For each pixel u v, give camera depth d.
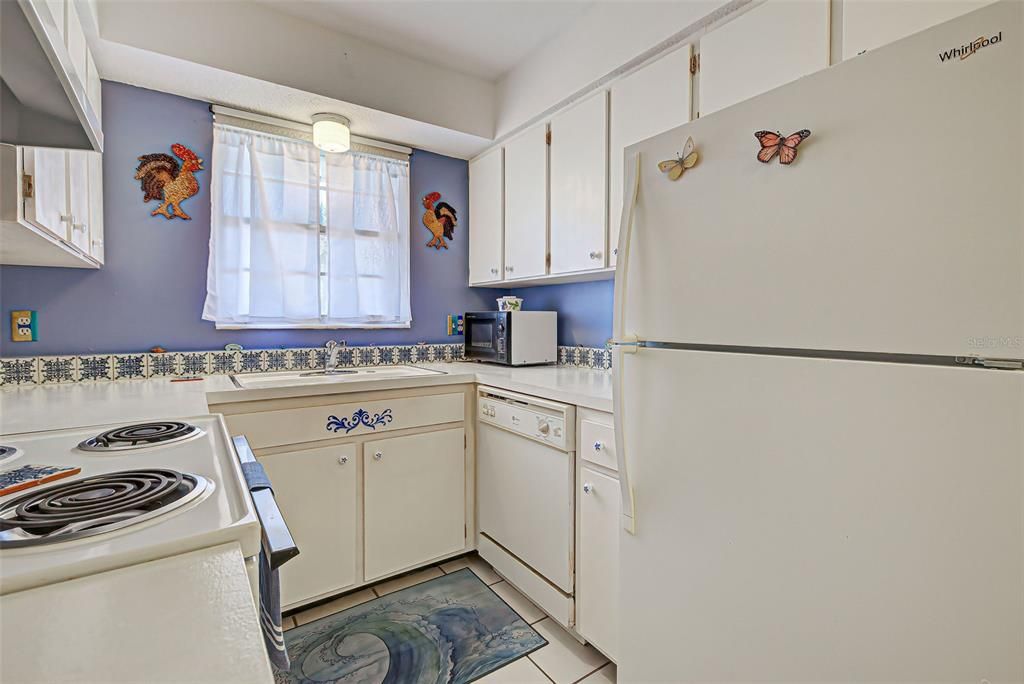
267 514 0.69
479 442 2.21
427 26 2.03
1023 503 0.64
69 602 0.47
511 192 2.44
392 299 2.56
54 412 1.25
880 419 0.77
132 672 0.37
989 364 0.66
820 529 0.84
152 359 1.99
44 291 1.81
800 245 0.86
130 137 1.93
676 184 1.09
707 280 1.03
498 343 2.50
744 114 0.95
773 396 0.91
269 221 2.21
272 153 2.22
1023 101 0.62
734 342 0.97
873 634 0.78
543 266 2.23
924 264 0.71
